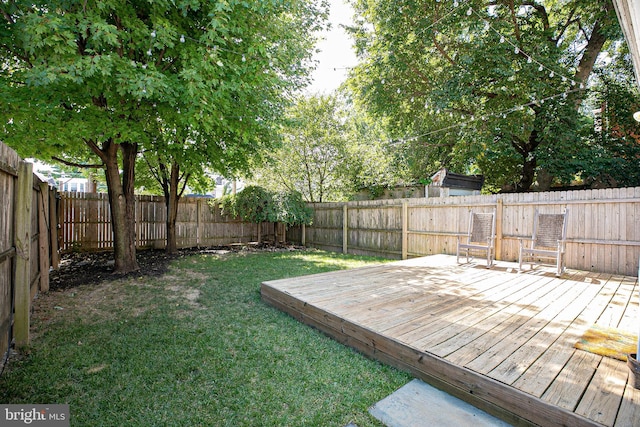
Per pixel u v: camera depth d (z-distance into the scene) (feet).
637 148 27.45
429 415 5.82
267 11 15.37
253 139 20.02
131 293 14.06
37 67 10.68
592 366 6.39
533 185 38.70
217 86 14.19
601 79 31.32
